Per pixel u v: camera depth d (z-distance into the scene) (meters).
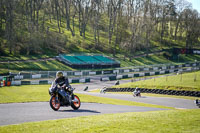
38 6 92.44
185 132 6.52
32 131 7.05
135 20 92.31
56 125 7.80
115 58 81.62
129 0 103.25
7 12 73.31
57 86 11.57
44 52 72.38
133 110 13.99
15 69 55.03
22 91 27.91
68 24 97.69
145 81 41.38
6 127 7.59
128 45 89.50
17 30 74.38
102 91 36.41
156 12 117.06
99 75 58.25
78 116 10.27
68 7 104.19
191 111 10.63
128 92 37.78
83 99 19.52
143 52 96.00
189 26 115.62
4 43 69.50
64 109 12.70
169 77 42.03
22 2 94.50
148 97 30.66
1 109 12.30
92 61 69.94
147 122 7.93
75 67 64.50
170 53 97.81
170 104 24.56
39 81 44.69
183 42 119.06
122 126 7.37
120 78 57.81
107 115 9.95
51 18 107.12
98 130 6.93
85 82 52.50
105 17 117.94
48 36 79.31
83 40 86.38
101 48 88.81
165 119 8.45
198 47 116.81
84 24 92.31
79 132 6.83
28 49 68.12
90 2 97.81
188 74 43.34
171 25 125.56
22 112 11.30
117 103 19.66
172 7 115.25
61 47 80.19
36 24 85.31
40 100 16.97
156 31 117.44
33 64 60.41
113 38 101.81
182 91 32.66
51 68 60.47
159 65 72.06
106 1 113.75
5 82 39.88
